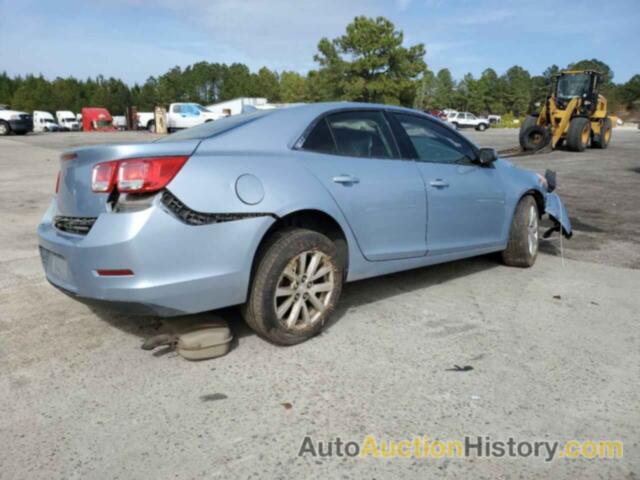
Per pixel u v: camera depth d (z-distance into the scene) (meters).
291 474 2.09
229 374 2.85
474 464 2.15
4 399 2.61
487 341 3.28
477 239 4.42
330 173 3.30
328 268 3.27
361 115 3.72
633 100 93.81
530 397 2.63
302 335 3.19
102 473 2.09
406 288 4.29
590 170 13.25
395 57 43.59
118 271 2.63
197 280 2.75
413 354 3.09
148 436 2.32
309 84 51.88
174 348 3.10
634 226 6.85
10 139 23.86
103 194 2.72
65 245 2.79
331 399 2.61
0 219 7.09
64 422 2.42
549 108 18.69
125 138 25.28
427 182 3.88
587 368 2.93
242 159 2.96
